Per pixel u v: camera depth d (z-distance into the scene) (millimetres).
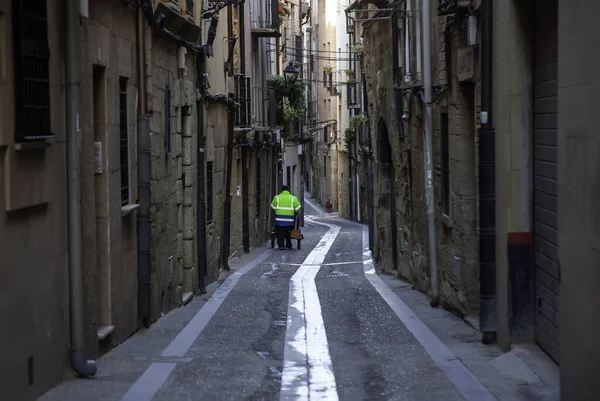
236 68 27891
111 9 10992
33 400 7695
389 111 20531
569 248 7273
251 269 23828
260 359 10211
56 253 8398
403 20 18016
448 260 14227
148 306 12578
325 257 27609
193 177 17594
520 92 10094
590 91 6652
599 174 6438
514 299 10156
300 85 41812
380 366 9688
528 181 10117
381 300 15688
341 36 52719
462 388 8469
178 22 15625
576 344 7090
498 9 10336
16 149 7117
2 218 6918
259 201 35250
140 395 8141
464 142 13008
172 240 15312
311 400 8141
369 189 26578
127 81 12086
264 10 35250
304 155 87188
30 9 7523
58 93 8492
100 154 10508
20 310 7344
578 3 6973
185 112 17344
